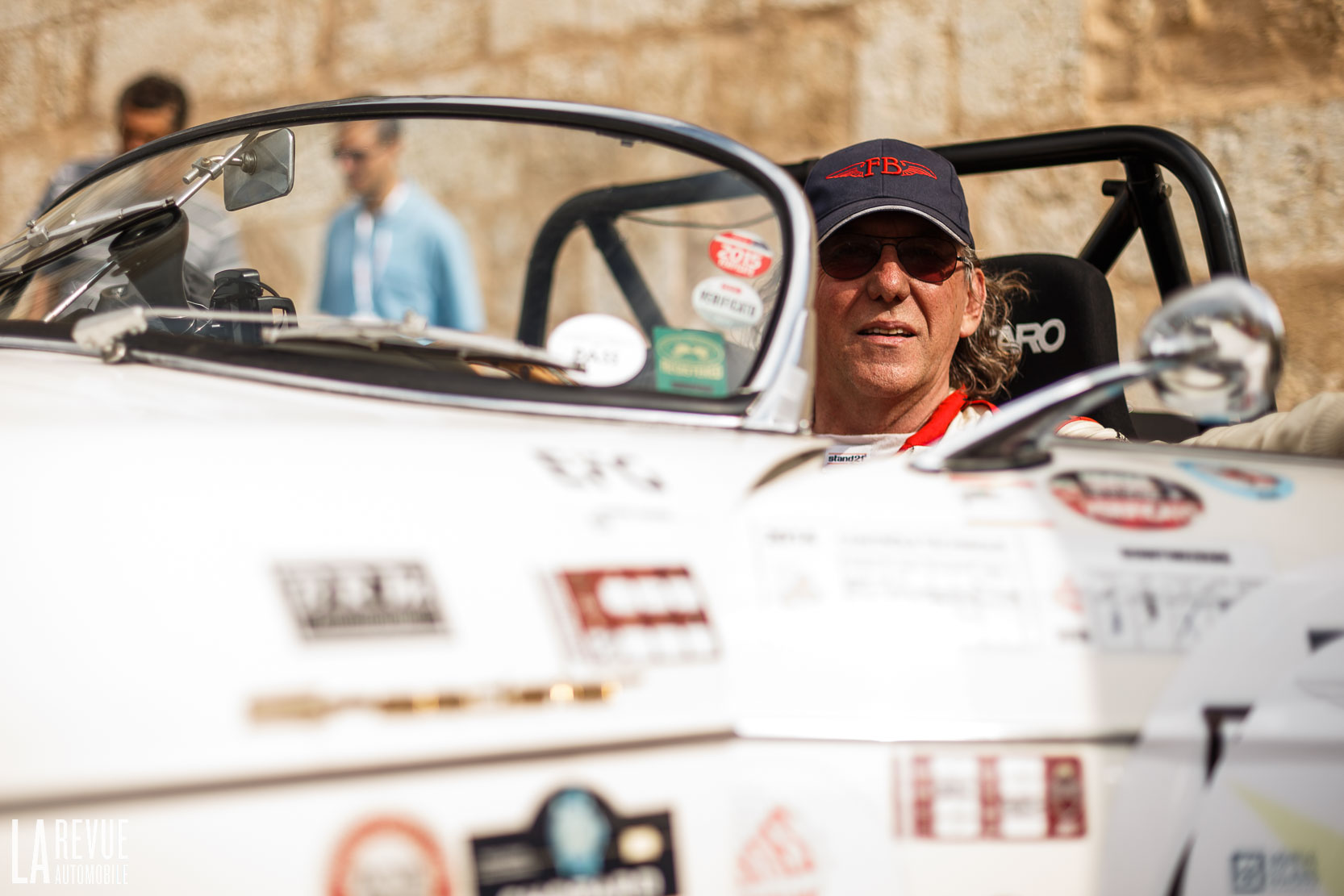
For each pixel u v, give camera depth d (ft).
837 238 6.93
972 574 3.80
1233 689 3.84
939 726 3.56
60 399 4.14
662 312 5.19
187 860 2.81
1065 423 7.36
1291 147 13.84
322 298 5.80
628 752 3.25
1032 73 14.90
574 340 5.01
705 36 16.47
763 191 5.11
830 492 4.02
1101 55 14.66
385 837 2.96
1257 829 3.81
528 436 3.97
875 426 7.29
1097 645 3.77
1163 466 4.43
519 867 3.07
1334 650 4.00
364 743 2.99
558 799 3.14
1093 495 4.16
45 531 3.04
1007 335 8.53
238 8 19.42
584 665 3.28
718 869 3.28
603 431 4.24
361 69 18.66
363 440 3.65
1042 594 3.81
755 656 3.51
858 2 15.67
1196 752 3.77
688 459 4.09
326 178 5.86
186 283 5.82
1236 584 4.00
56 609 2.91
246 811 2.86
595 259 5.62
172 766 2.84
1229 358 3.91
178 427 3.55
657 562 3.55
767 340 4.78
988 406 7.21
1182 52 14.33
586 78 17.15
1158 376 4.06
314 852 2.89
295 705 2.96
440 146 5.81
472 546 3.36
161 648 2.92
